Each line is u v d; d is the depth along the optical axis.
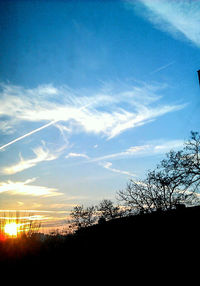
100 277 11.40
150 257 13.62
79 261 13.30
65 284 10.46
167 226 16.88
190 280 10.41
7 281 10.13
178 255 13.25
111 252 14.67
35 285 10.17
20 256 11.70
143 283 10.58
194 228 15.61
